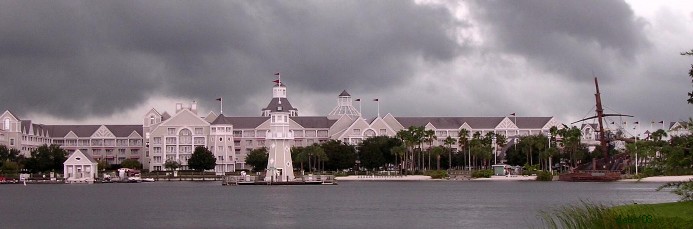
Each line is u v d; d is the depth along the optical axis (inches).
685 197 2999.5
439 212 5241.1
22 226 4566.9
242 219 4845.0
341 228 4291.3
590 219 2300.7
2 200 6924.2
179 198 7012.8
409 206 5821.9
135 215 5216.5
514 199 6466.5
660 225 2349.9
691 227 2333.9
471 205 5836.6
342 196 7130.9
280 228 4320.9
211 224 4564.5
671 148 2886.3
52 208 5915.4
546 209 5231.3
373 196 7091.5
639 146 3095.5
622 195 6648.6
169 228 4370.1
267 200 6589.6
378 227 4325.8
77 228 4429.1
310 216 5022.1
